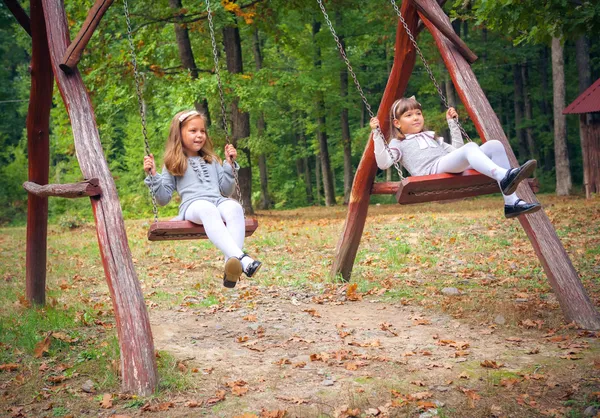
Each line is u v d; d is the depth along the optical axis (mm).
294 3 20109
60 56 5801
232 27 20781
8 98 40188
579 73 23359
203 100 19750
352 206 8328
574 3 10531
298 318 6742
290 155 40375
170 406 4344
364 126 30641
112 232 5109
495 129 6141
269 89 18938
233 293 8305
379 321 6473
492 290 7680
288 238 13703
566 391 4215
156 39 18781
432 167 5695
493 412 3957
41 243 7852
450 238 11930
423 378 4648
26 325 6531
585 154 20297
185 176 5422
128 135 34594
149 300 8000
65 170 37094
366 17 24688
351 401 4195
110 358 5371
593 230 11828
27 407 4426
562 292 5953
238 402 4348
